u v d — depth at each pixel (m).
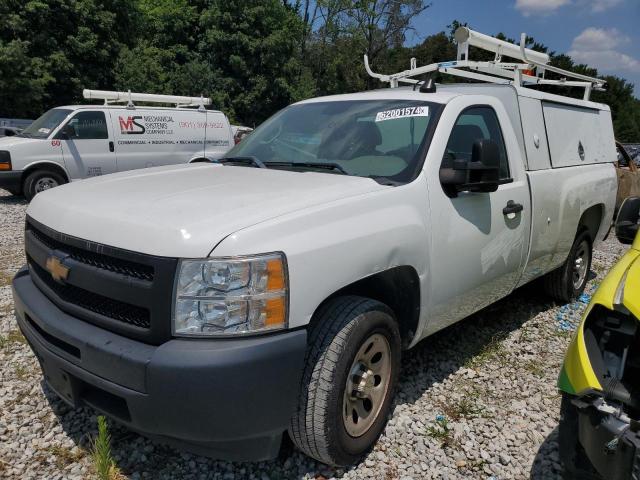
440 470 2.85
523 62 4.96
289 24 34.84
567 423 2.40
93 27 24.70
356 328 2.59
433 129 3.34
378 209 2.81
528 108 4.36
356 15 39.16
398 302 3.07
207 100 13.67
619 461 1.94
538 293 5.53
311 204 2.59
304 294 2.36
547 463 2.94
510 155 3.95
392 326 2.91
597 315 2.32
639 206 3.12
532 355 4.22
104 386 2.30
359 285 2.84
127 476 2.70
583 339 2.28
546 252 4.48
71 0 23.16
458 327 4.68
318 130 3.77
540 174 4.27
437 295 3.24
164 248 2.22
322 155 3.55
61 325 2.51
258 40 30.64
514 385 3.74
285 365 2.27
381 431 2.98
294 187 2.86
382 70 40.59
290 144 3.79
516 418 3.35
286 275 2.30
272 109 32.66
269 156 3.78
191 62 30.61
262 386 2.21
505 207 3.74
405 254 2.89
